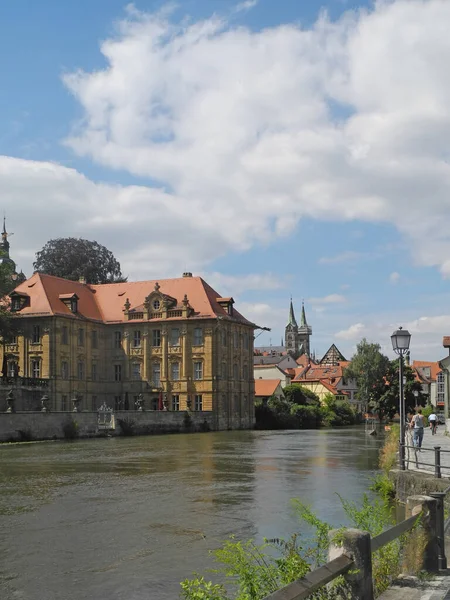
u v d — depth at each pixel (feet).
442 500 41.47
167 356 362.94
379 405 427.74
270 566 38.04
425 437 193.26
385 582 37.40
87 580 56.08
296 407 433.89
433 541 39.78
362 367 498.69
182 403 358.23
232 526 76.07
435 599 34.17
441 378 566.77
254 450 192.03
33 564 60.75
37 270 485.97
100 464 146.30
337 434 309.63
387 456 123.13
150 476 122.93
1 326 312.09
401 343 102.27
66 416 244.63
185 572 57.98
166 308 364.38
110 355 371.76
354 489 105.09
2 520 79.87
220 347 360.69
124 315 369.71
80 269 475.31
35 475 124.57
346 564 29.14
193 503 91.91
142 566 59.93
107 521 79.20
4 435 216.54
